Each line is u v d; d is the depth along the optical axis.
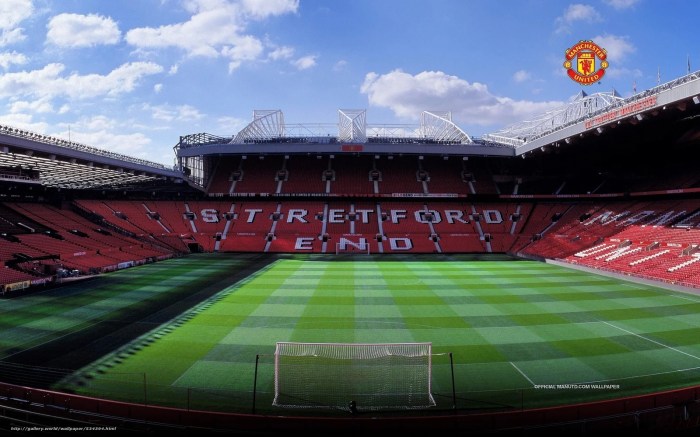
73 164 37.28
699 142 44.78
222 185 64.44
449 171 66.81
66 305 26.33
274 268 41.59
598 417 12.71
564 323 22.88
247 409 13.73
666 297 29.05
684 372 16.45
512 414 12.51
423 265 44.31
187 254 53.16
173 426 12.33
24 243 38.75
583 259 43.59
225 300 27.81
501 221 60.53
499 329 21.84
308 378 15.89
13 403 13.45
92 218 53.44
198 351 18.58
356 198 64.62
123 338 20.14
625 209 53.75
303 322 22.95
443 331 21.56
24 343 19.42
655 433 11.95
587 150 50.50
